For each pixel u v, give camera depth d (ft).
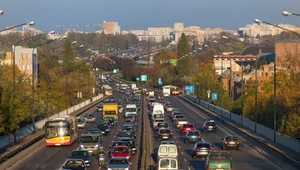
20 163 368.68
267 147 463.01
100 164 352.08
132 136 513.86
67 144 482.28
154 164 358.84
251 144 499.10
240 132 619.26
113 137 563.48
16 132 485.97
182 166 359.87
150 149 458.09
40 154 423.64
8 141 462.19
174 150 365.40
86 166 319.27
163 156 342.85
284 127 559.79
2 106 432.66
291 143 434.30
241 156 414.41
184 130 591.78
